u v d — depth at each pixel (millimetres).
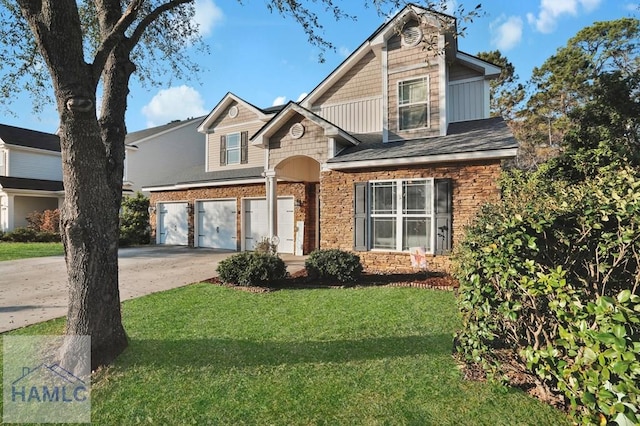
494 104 26625
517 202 3488
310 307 5777
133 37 4453
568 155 8086
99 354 3637
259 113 15586
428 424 2578
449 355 3748
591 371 2055
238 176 14938
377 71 11516
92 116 3613
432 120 9703
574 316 2250
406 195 9047
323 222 10102
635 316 1848
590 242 2623
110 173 4035
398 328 4645
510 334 3164
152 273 9375
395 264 9078
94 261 3697
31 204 22641
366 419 2664
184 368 3568
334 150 9961
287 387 3166
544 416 2604
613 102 12422
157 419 2727
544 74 23625
